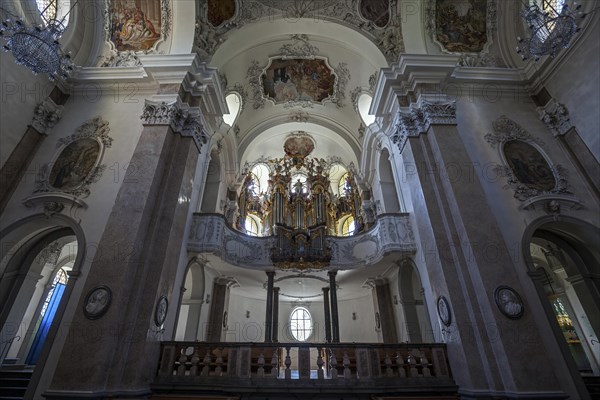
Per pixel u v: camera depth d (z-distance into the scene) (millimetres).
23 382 7316
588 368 11016
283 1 10836
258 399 6723
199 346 7137
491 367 5926
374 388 6715
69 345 5793
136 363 6062
